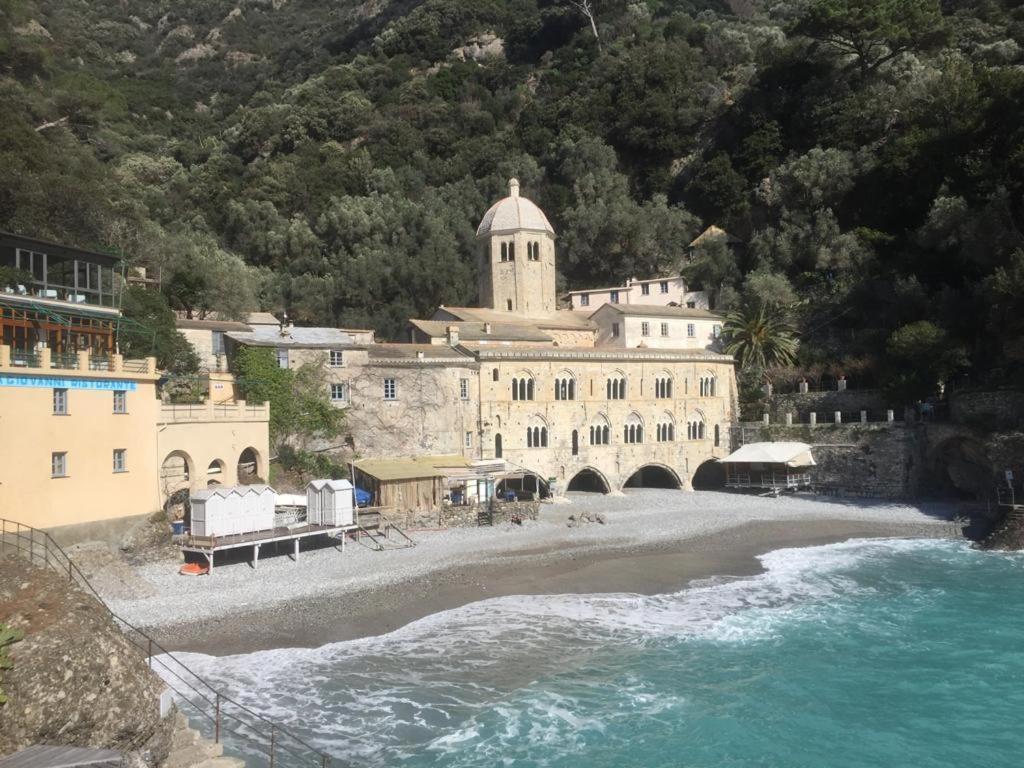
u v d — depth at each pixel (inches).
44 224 2356.1
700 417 3046.3
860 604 1539.1
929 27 4128.9
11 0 4315.9
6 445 1371.8
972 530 2162.9
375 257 4360.2
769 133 4414.4
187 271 3036.4
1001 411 2426.2
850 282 3469.5
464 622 1400.1
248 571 1664.6
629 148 5078.7
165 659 1191.6
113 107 5487.2
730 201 4419.3
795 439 2886.3
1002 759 940.6
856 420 2933.1
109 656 745.6
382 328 4188.0
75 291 1792.6
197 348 2418.8
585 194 4658.0
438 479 2283.5
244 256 4537.4
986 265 2903.5
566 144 4904.0
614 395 2847.0
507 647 1283.2
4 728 656.4
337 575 1649.9
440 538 2028.8
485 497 2454.5
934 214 3088.1
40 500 1434.5
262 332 2456.9
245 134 5565.9
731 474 2974.9
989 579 1710.1
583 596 1562.5
